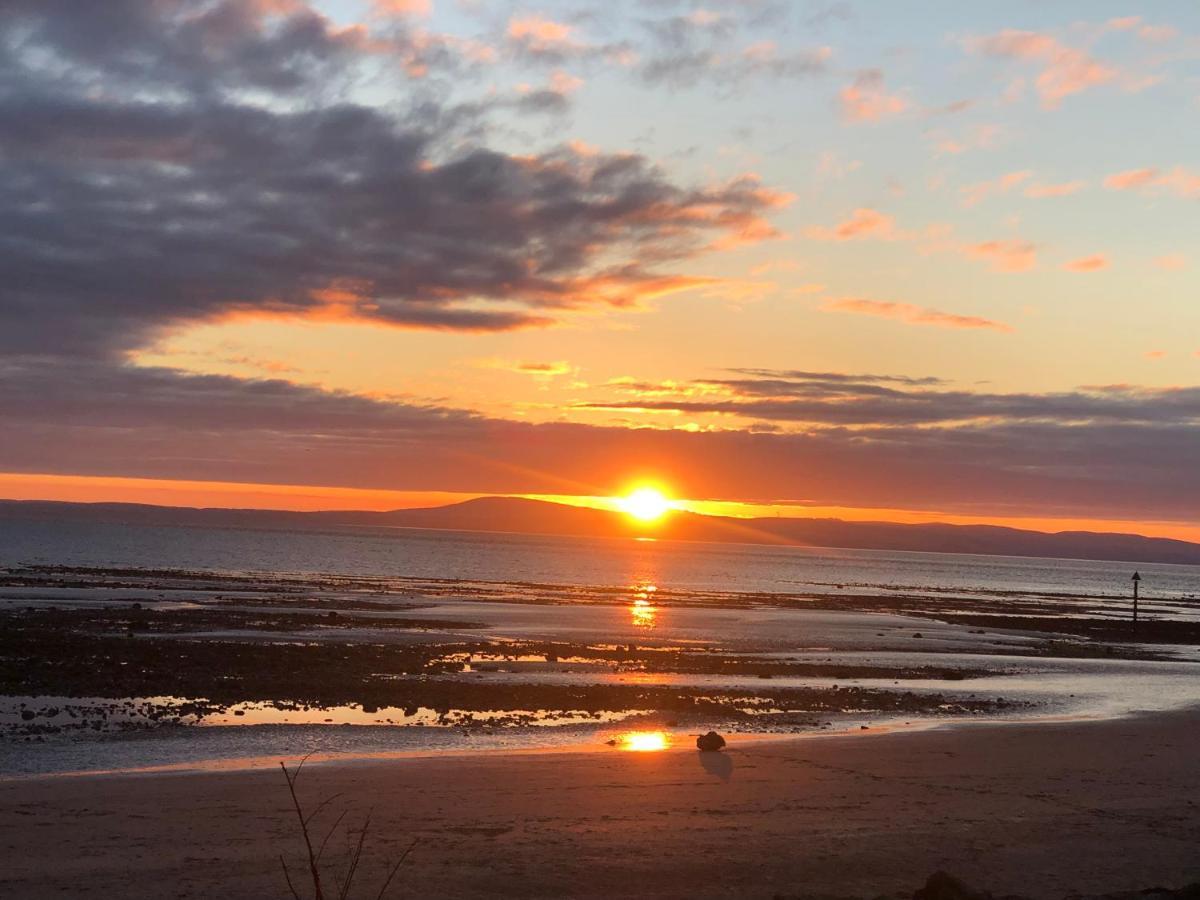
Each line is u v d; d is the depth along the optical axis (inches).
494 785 678.5
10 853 506.3
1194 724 1073.5
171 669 1209.4
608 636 2001.7
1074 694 1385.3
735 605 3321.9
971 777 753.6
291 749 805.9
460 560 6953.7
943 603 4087.1
